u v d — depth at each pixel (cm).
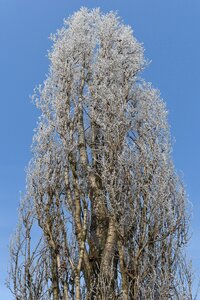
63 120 1814
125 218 1627
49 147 1783
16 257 1677
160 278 1572
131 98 1914
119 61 1975
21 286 1638
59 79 1884
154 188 1672
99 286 1576
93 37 2052
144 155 1717
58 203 1714
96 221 1698
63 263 1633
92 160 1803
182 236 1688
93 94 1880
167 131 1822
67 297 1581
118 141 1731
